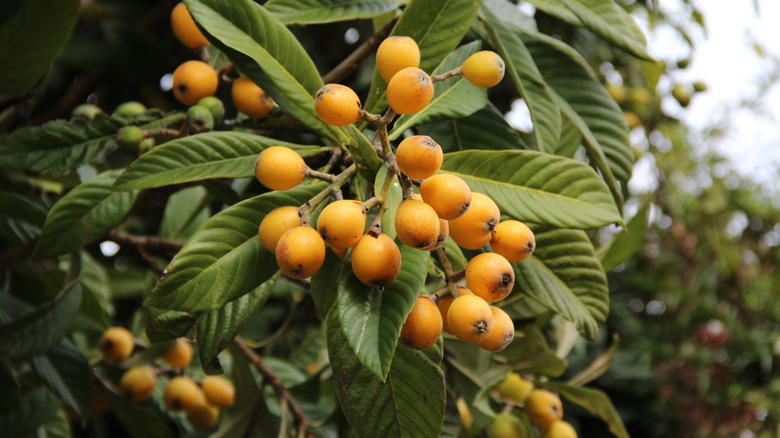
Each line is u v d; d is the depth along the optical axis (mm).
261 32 979
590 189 978
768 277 2707
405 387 976
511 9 1287
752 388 2621
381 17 1265
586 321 1081
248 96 1103
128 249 1381
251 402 1359
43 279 1445
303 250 839
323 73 1753
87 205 1136
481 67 919
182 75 1108
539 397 1240
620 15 1174
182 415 1589
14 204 1336
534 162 981
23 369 1415
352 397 986
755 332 2650
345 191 1068
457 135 1183
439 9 1009
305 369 1663
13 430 1376
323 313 982
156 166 992
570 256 1094
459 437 1275
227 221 927
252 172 1002
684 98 1862
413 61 904
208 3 977
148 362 1456
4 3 1345
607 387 2605
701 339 2629
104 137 1167
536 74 1194
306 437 1351
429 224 822
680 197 2553
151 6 2074
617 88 1962
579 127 1201
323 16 1115
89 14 2010
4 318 1314
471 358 1250
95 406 1527
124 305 1958
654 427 2602
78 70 1944
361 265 832
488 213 877
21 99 1376
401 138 1209
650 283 2686
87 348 1564
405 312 851
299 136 1263
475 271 885
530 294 1079
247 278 922
